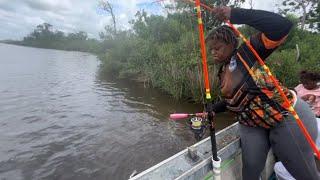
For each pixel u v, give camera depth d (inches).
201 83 332.8
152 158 207.0
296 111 68.0
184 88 400.8
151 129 268.5
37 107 339.6
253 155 73.5
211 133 68.1
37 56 1427.2
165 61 470.9
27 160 198.4
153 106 365.4
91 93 447.2
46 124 275.7
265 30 60.9
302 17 880.3
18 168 187.2
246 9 61.7
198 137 85.2
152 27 692.1
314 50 430.9
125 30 893.2
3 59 1070.4
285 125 67.8
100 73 740.7
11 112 312.8
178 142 236.2
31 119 289.9
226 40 68.5
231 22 63.4
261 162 74.7
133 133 256.8
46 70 757.9
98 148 221.8
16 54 1492.4
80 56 1716.3
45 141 232.8
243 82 67.2
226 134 88.0
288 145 68.3
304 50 416.5
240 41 70.7
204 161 70.3
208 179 72.8
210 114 67.9
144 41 632.4
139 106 363.9
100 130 263.0
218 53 70.7
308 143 67.8
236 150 82.4
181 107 360.8
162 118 308.2
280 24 59.7
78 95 426.6
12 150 213.0
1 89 441.4
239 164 87.8
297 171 69.6
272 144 72.0
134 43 686.5
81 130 261.7
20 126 266.7
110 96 427.2
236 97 69.5
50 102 370.0
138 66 592.1
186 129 269.4
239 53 67.7
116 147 224.4
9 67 779.4
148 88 504.7
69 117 302.2
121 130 264.5
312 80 147.6
